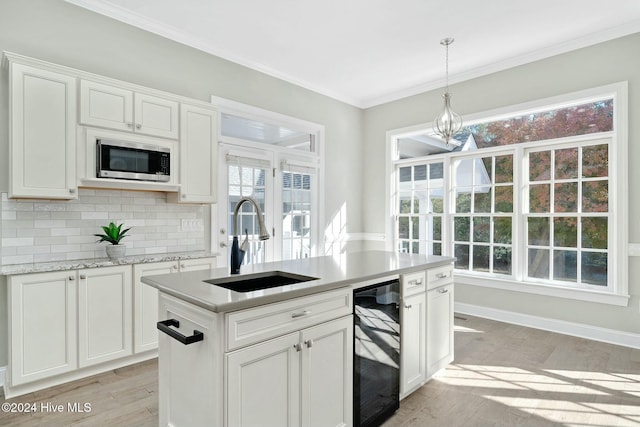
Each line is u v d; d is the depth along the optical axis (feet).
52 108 8.19
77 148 8.57
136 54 10.50
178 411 5.35
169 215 11.23
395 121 16.98
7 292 7.84
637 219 10.68
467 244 14.74
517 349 10.52
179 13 10.25
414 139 16.90
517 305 13.07
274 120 14.23
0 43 8.34
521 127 14.44
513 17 10.32
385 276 6.86
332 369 5.81
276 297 4.92
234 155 12.84
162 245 11.05
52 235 9.02
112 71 10.05
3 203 8.32
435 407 7.37
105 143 8.86
